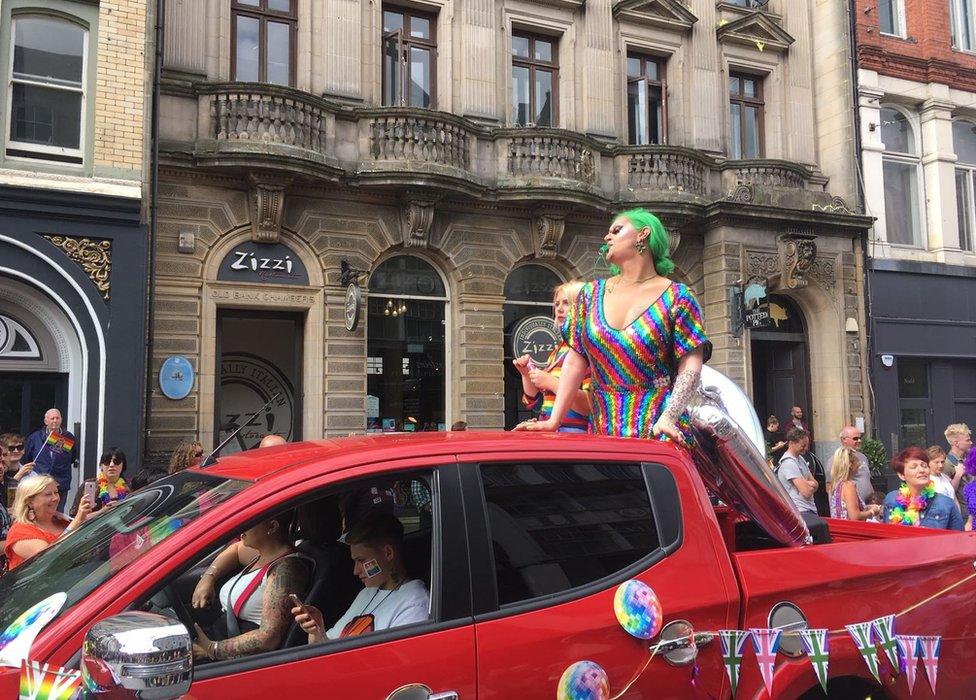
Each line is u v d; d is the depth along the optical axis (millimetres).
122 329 9883
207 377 10867
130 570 2012
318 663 2062
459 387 12570
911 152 16859
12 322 9656
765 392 15898
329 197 11758
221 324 11398
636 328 3244
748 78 16016
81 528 2684
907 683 2936
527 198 12602
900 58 16359
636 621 2447
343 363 11672
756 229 14367
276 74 11867
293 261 11562
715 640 2604
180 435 10547
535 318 13359
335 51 12047
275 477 2268
